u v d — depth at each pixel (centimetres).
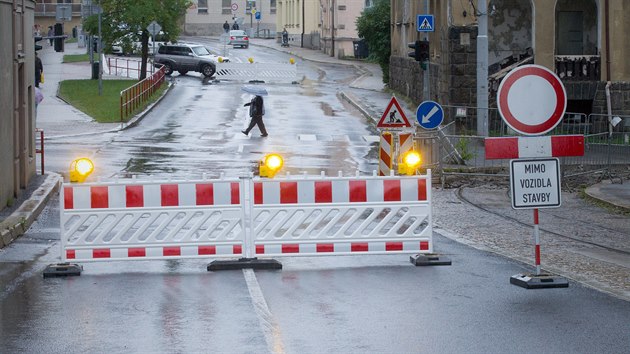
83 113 5088
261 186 1669
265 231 1762
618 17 4544
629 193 2889
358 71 8631
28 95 2831
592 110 4603
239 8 14712
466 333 1216
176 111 5469
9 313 1330
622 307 1368
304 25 11619
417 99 5706
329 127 4828
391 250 1703
